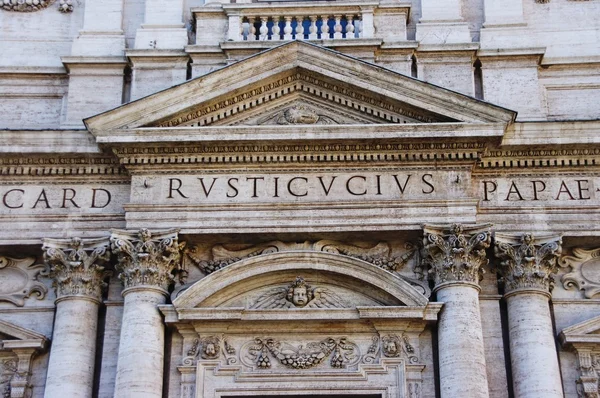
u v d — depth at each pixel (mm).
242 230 23266
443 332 22344
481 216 23641
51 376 22516
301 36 26172
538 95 25234
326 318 22578
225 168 23844
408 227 23156
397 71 25141
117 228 23703
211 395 22312
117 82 25719
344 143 23547
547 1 26750
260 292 23219
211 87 23891
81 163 24219
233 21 26109
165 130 23438
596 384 22422
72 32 26906
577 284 23531
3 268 24031
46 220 23906
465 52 25484
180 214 23453
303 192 23594
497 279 23391
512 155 23953
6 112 25734
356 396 22344
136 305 22672
